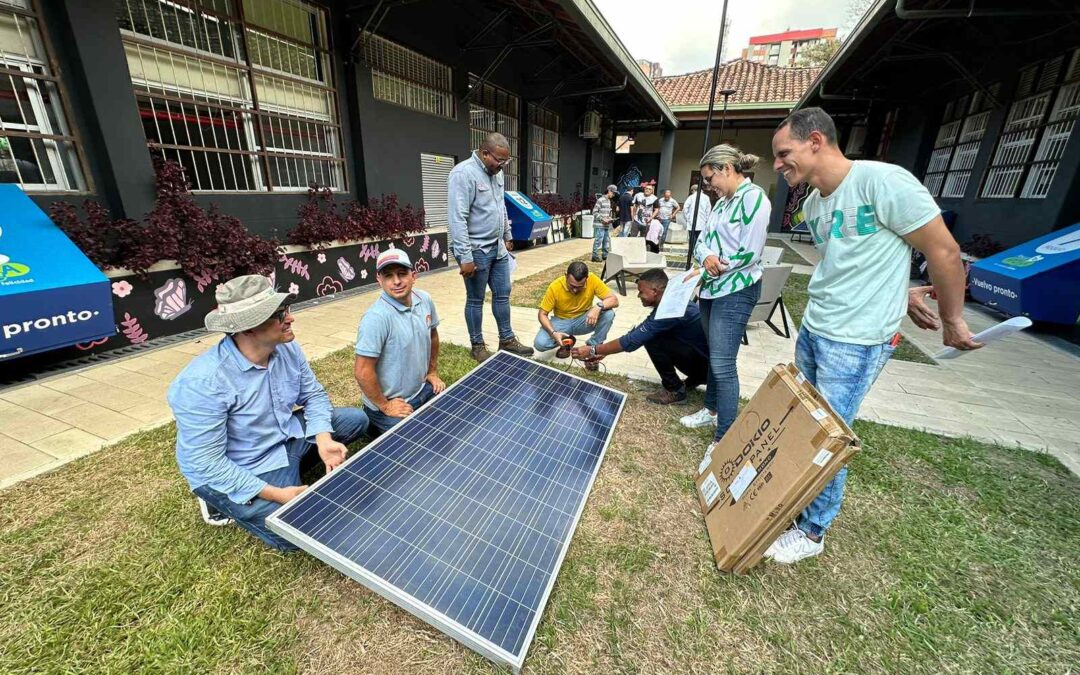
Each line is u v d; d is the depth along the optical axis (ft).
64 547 5.62
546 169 41.93
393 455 6.23
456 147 27.86
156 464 7.29
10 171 11.19
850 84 32.65
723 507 6.20
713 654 4.75
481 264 11.32
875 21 20.48
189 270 13.24
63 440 7.99
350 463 5.86
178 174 13.50
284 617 4.89
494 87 31.76
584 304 11.94
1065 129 19.65
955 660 4.77
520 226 33.12
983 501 7.23
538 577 5.02
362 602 5.10
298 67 18.07
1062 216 18.94
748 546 5.40
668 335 9.39
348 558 4.72
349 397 9.83
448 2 24.98
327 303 17.94
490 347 13.23
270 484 5.73
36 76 11.22
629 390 10.77
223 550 5.66
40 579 5.16
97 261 11.41
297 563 5.52
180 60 14.21
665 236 38.37
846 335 5.33
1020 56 22.43
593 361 10.39
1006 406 10.62
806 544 5.98
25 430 8.29
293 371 6.22
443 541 5.18
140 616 4.79
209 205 15.11
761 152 59.57
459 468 6.34
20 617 4.71
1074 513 7.00
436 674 4.42
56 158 11.91
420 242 24.23
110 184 12.66
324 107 19.45
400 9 21.86
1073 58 19.40
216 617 4.82
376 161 21.85
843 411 5.58
